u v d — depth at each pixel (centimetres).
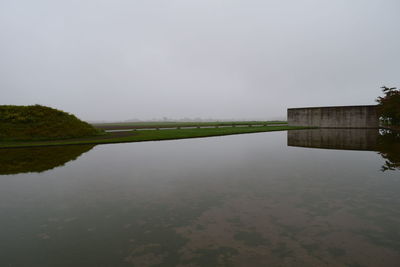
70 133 2625
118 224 451
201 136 2523
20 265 321
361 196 595
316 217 469
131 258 336
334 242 372
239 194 623
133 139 2180
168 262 324
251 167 975
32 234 415
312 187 680
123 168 972
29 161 1141
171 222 456
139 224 450
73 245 376
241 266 312
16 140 2258
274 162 1081
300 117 4847
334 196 597
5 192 662
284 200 572
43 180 790
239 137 2447
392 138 2105
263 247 360
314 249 352
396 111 2953
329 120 4359
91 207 543
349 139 2086
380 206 523
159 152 1416
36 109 2820
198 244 372
